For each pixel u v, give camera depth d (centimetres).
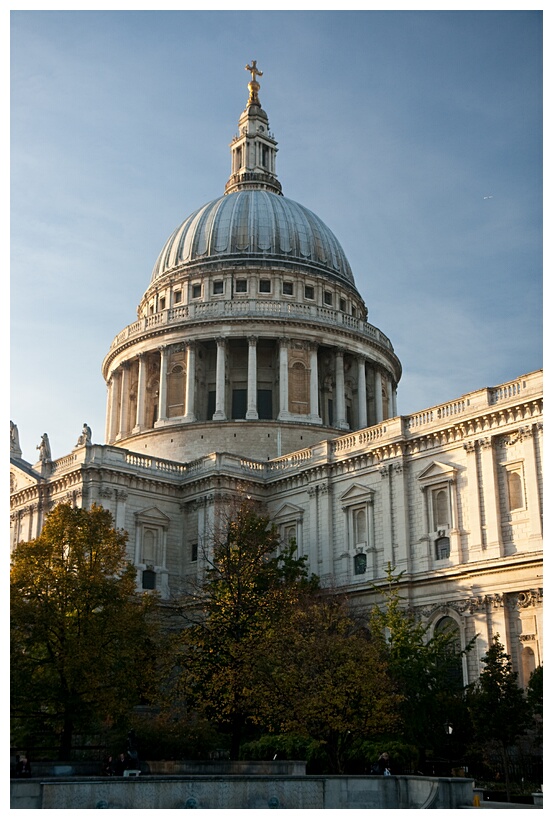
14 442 9869
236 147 13725
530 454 6488
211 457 8750
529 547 6375
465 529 6838
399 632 5538
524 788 4912
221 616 5356
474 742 5291
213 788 3566
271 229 11788
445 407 7212
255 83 14012
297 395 10712
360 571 7631
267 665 4822
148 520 8538
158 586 8394
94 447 8394
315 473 8225
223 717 5144
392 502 7444
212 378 10919
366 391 11481
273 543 6731
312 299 11531
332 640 4828
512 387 6750
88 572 5453
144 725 5256
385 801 3778
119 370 11669
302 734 4666
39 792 3422
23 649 5291
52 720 5200
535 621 6178
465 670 6475
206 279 11394
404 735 5144
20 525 8900
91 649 5084
